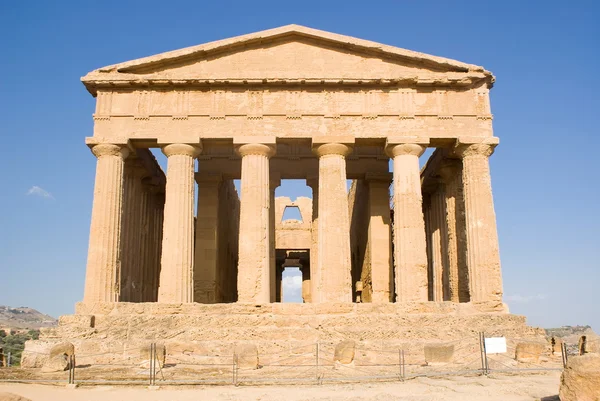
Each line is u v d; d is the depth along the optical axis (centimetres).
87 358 2530
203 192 4066
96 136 3234
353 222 5094
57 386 1927
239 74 3284
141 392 1812
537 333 2764
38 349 2573
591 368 1294
